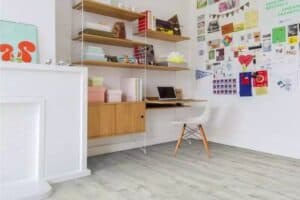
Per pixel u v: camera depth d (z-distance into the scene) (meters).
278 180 2.29
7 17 2.22
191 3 4.20
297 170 2.57
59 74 2.23
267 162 2.85
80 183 2.20
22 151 2.09
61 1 2.89
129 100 3.23
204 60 4.03
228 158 3.02
